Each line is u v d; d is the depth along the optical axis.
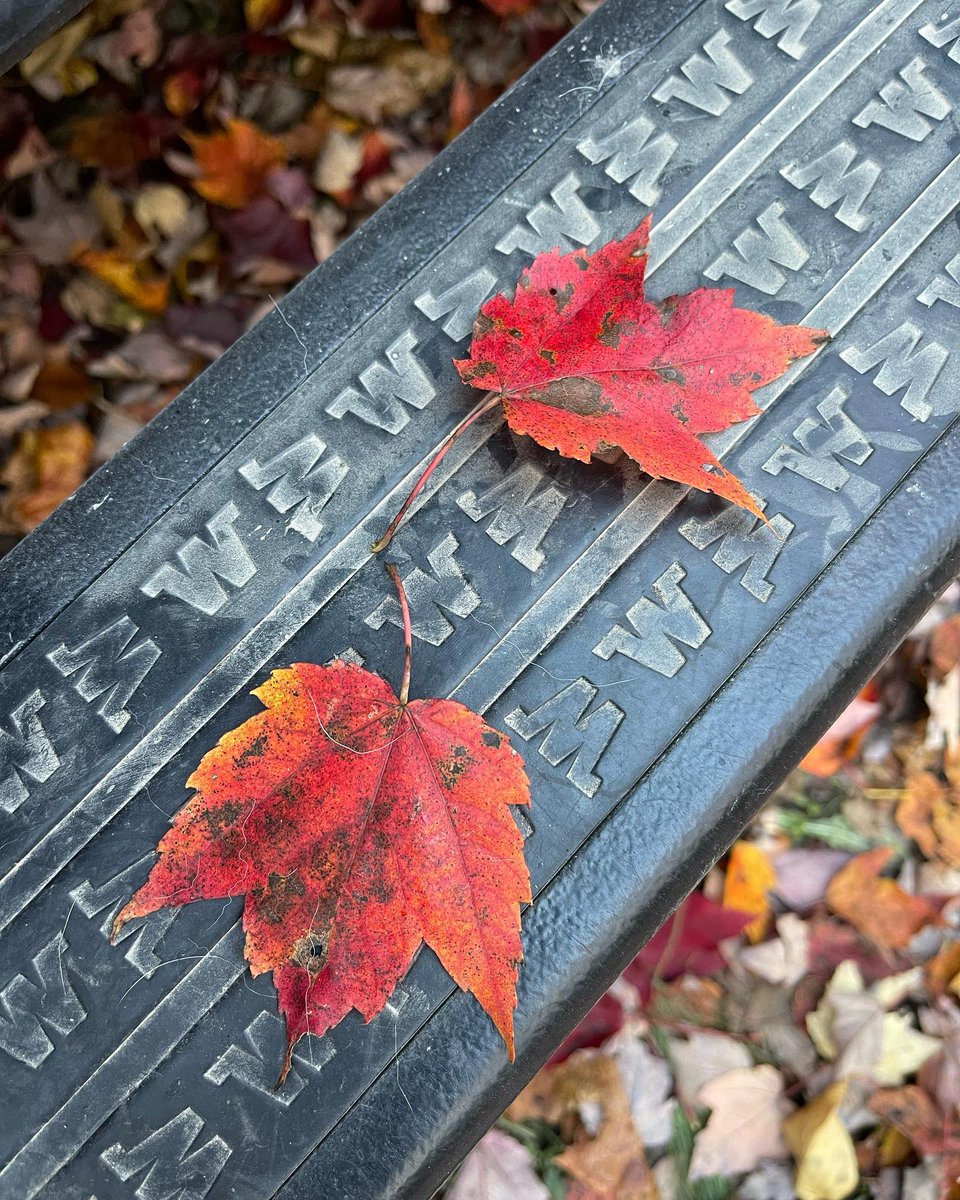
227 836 0.22
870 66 0.27
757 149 0.26
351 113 0.40
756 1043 0.33
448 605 0.24
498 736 0.23
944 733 0.36
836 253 0.26
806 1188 0.32
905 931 0.35
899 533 0.25
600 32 0.27
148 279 0.38
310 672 0.23
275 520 0.25
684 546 0.25
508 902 0.22
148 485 0.25
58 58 0.37
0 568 0.25
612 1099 0.32
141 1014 0.23
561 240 0.26
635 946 0.24
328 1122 0.23
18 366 0.37
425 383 0.25
